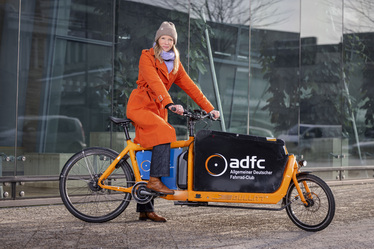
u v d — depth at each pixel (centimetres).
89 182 450
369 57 930
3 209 534
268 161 432
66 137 602
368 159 928
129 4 651
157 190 424
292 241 387
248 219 490
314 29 859
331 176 871
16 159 564
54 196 588
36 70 581
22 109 570
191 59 707
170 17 686
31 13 577
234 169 428
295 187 438
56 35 596
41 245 362
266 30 797
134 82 658
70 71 606
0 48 556
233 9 756
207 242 378
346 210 563
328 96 876
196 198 425
